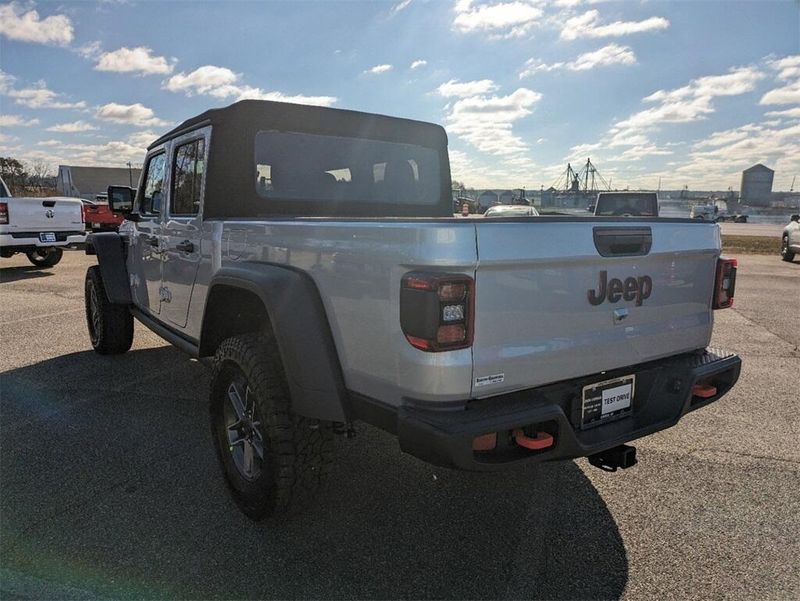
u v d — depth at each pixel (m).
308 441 2.68
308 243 2.58
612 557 2.63
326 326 2.51
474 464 2.09
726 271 3.10
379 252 2.22
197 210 3.67
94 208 22.61
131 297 5.30
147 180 4.71
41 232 11.94
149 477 3.32
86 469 3.41
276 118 3.66
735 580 2.48
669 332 2.87
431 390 2.10
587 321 2.48
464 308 2.10
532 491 3.24
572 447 2.34
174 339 4.11
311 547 2.68
